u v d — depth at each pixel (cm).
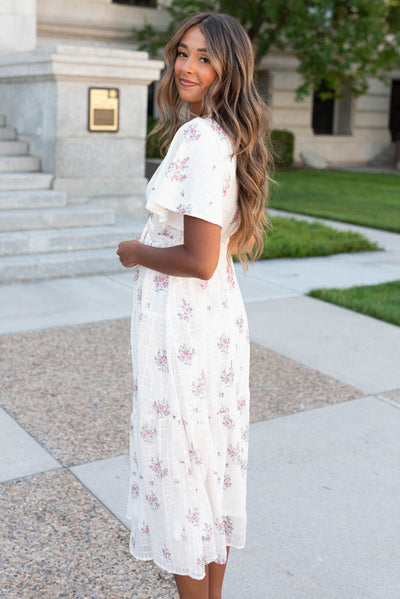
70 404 412
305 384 458
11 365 470
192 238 195
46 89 845
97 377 454
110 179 881
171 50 210
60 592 254
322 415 412
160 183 199
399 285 727
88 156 860
